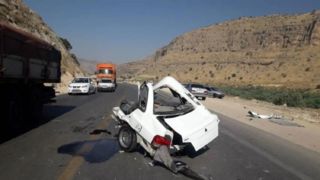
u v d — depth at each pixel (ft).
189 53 581.12
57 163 25.40
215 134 29.37
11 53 36.55
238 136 42.24
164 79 32.58
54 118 50.85
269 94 201.05
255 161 29.17
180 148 28.32
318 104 134.00
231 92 205.05
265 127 53.67
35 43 44.57
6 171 22.91
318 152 35.17
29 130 39.83
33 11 194.90
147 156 28.71
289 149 35.63
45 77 49.62
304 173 26.17
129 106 32.07
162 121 28.12
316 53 422.00
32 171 23.13
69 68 219.00
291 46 476.54
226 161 28.71
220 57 523.29
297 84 354.95
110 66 161.07
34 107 46.16
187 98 31.32
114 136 36.99
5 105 37.35
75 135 37.17
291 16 526.16
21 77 39.70
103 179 22.04
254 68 457.27
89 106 71.82
